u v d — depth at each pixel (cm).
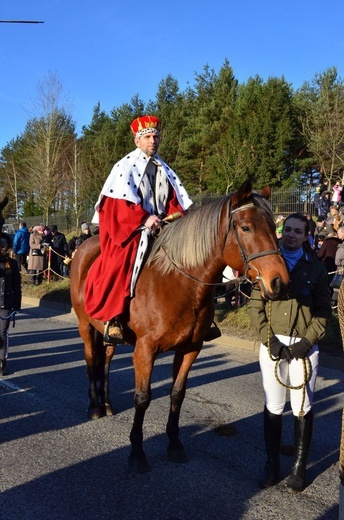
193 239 368
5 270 675
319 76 3306
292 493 359
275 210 1905
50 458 416
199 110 3528
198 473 388
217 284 365
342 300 272
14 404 555
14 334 959
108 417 512
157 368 707
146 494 358
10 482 376
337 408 538
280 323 364
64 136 3866
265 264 326
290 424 493
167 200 439
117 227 397
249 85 3042
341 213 1152
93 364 505
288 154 2939
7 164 5103
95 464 405
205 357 771
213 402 555
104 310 394
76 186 3456
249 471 392
